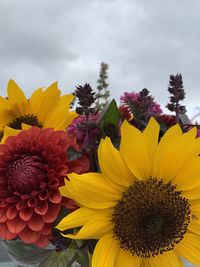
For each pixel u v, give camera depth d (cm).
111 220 24
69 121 31
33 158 25
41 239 24
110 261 24
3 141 28
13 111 33
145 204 24
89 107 26
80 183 23
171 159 24
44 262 24
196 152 24
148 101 27
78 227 24
